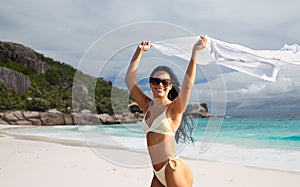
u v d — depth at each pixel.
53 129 20.78
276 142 11.55
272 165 7.00
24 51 48.66
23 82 36.00
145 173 5.85
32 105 31.25
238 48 3.03
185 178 2.95
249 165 6.98
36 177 5.46
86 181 5.25
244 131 15.76
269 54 3.12
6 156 7.79
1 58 47.56
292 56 3.18
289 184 5.32
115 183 5.15
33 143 11.05
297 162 7.36
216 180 5.57
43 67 43.91
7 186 4.89
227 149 9.72
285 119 26.17
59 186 4.93
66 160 7.20
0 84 34.31
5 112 28.47
